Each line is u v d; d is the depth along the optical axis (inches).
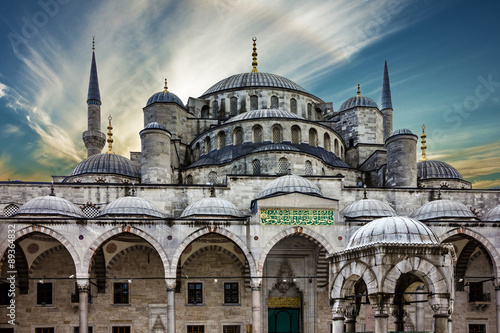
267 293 1807.3
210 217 1610.5
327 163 2007.9
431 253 772.0
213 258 1822.1
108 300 1758.1
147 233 1549.0
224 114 2437.3
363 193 1834.4
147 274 1787.6
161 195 1787.6
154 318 1763.0
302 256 1828.2
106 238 1534.2
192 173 2012.8
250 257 1560.0
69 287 1755.7
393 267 761.0
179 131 2281.0
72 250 1518.2
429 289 770.8
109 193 1785.2
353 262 812.6
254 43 2721.5
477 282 1856.5
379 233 797.9
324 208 1608.0
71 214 1600.6
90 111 2465.6
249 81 2512.3
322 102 2566.4
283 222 1589.6
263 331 1781.5
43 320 1731.1
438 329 756.6
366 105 2389.3
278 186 1681.8
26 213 1541.6
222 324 1784.0
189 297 1793.8
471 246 1813.5
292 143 2033.7
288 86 2519.7
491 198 1913.1
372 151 2297.0
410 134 1942.7
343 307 838.5
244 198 1800.0
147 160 1863.9
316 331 1781.5
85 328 1492.4
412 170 1929.1
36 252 1739.7
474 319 1836.9
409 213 1850.4
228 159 1996.8
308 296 1802.4
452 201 1731.1
